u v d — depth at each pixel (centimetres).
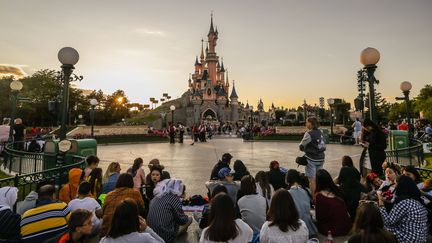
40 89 6309
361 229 316
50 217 436
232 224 344
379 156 772
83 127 3972
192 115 12438
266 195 592
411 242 418
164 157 1830
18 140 1673
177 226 529
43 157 1087
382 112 7862
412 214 428
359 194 619
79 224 363
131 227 341
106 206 477
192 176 1186
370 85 859
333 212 534
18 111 5769
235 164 790
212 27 14175
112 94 10262
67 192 675
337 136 3189
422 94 7338
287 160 1698
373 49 846
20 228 430
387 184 608
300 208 536
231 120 12569
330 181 560
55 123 6669
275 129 4197
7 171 1305
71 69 941
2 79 6138
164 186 516
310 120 787
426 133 2180
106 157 1898
